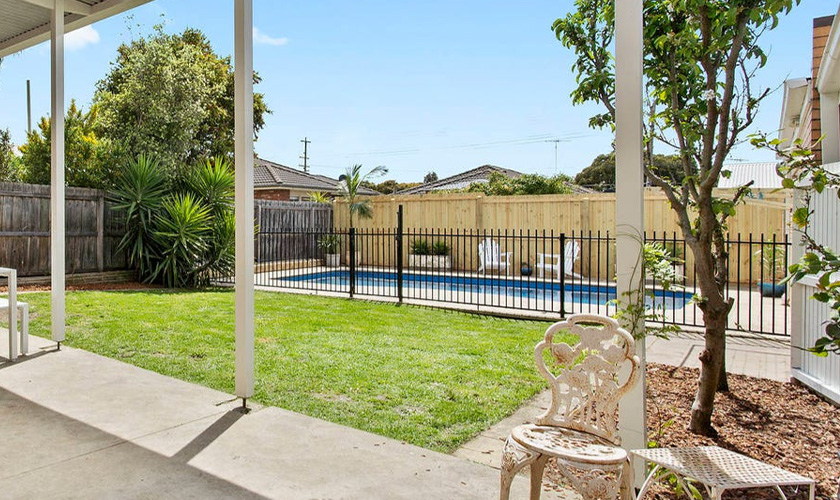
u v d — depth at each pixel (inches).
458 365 173.5
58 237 190.1
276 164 796.0
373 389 149.2
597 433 79.8
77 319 238.4
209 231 382.6
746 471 68.9
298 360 178.2
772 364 180.1
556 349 86.0
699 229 121.1
